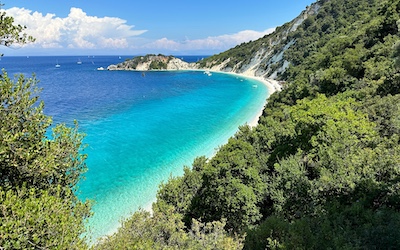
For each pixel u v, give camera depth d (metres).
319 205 18.09
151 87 143.75
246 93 121.62
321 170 20.22
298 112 33.47
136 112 84.06
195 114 82.00
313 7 188.25
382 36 61.59
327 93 54.03
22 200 8.65
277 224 16.17
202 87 143.88
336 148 21.92
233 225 25.00
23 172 9.60
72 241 9.03
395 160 18.20
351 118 27.30
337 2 162.12
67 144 11.23
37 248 8.15
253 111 85.19
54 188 10.74
